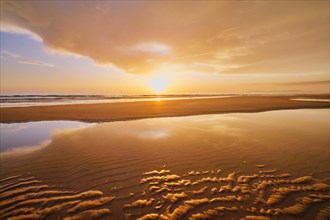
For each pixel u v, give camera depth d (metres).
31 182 4.10
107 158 5.54
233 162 5.21
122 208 3.24
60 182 4.11
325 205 3.28
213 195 3.63
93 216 3.03
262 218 2.99
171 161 5.30
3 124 10.98
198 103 26.27
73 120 12.22
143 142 7.18
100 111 16.44
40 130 9.40
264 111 17.11
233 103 26.05
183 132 8.84
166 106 21.55
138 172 4.62
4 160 5.38
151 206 3.30
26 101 30.30
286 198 3.49
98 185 3.99
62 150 6.26
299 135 8.16
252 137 7.85
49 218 2.97
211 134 8.41
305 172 4.55
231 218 3.00
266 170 4.69
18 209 3.16
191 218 3.01
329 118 13.07
